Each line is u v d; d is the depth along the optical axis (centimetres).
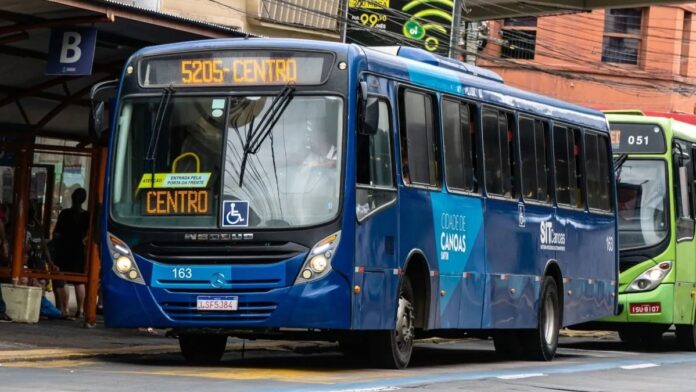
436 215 2416
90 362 2306
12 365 2180
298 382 1933
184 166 2189
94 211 3052
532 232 2825
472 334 2803
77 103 3147
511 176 2753
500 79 2869
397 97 2305
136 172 2214
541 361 2891
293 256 2125
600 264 3219
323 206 2133
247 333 2186
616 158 3462
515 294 2744
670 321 3406
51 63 2655
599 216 3212
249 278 2133
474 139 2598
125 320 2188
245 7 4234
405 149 2325
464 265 2525
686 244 3494
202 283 2148
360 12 4991
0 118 3069
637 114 3556
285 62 2191
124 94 2250
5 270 3119
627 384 2242
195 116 2205
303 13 4431
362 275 2164
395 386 1912
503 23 8338
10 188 3120
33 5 2527
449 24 5144
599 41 8425
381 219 2227
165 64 2241
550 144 2950
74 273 3127
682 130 3553
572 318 3044
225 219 2152
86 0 2500
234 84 2200
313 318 2119
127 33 2828
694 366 2830
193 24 2741
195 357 2447
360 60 2195
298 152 2158
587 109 3212
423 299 2383
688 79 8631
